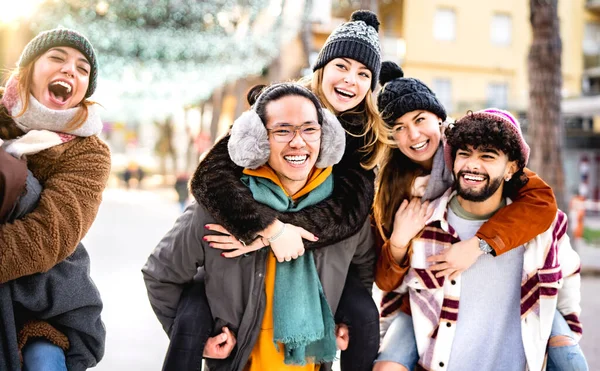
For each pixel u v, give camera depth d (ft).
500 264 7.83
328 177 7.65
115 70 31.19
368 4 27.20
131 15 24.99
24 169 6.62
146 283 7.79
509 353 7.78
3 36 34.76
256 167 7.16
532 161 25.35
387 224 8.38
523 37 86.38
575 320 8.23
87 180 7.10
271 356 7.59
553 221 7.66
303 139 7.00
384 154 8.58
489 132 7.21
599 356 16.40
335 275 7.78
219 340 7.45
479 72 85.51
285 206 7.30
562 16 86.43
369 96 8.40
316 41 67.05
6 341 6.61
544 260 7.70
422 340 8.00
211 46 28.19
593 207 52.95
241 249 7.21
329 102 8.41
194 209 7.50
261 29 31.35
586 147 66.80
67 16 24.56
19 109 6.92
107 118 72.23
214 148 7.49
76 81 7.11
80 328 7.29
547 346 7.93
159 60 29.58
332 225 7.32
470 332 7.81
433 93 8.29
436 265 7.75
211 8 25.21
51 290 6.98
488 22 85.56
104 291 22.39
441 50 84.33
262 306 7.48
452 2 84.28
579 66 86.84
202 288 7.89
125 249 32.35
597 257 33.65
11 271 6.44
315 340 7.51
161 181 97.14
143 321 18.85
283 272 7.49
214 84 43.14
